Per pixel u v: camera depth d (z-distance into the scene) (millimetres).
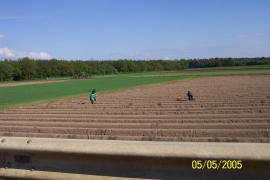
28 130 13820
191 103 23016
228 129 12328
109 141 3543
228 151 3090
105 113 19359
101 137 11617
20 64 112812
